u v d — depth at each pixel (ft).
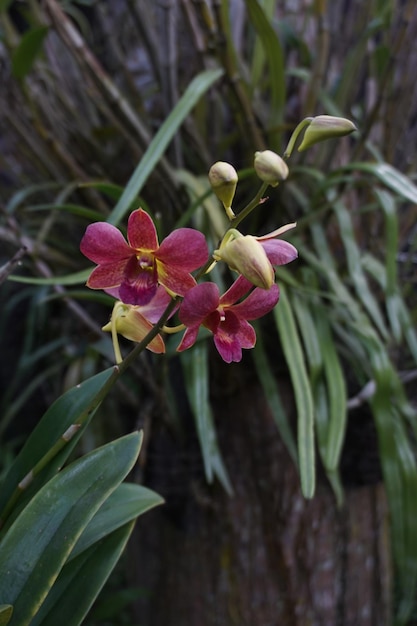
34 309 2.70
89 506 1.10
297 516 2.10
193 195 1.80
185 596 2.22
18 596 1.05
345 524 2.17
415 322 2.17
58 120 2.20
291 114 2.23
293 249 1.06
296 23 2.35
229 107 1.96
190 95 1.63
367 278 2.11
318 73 2.01
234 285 1.11
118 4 2.48
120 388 1.93
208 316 1.11
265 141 2.00
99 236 1.06
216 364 1.96
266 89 2.24
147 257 1.08
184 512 2.14
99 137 2.15
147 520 2.38
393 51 1.86
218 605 2.15
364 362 1.97
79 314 1.90
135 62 2.46
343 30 2.33
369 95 2.25
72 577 1.22
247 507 2.10
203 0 1.67
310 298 1.92
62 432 1.24
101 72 1.80
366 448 2.07
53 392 2.86
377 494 2.23
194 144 1.98
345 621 2.20
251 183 1.97
